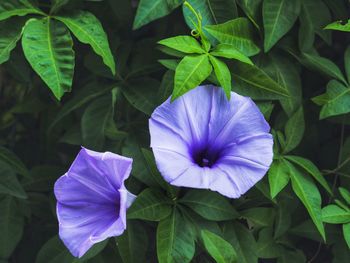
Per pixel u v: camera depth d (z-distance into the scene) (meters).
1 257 0.68
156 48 0.62
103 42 0.60
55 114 0.74
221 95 0.57
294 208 0.65
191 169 0.55
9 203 0.69
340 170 0.67
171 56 0.66
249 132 0.57
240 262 0.62
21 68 0.69
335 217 0.62
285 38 0.66
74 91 0.73
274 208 0.65
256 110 0.57
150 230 0.67
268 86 0.61
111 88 0.66
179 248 0.58
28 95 0.74
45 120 0.75
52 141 0.74
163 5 0.61
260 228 0.65
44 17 0.61
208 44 0.59
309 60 0.65
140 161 0.62
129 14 0.68
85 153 0.54
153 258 0.68
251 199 0.63
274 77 0.64
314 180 0.68
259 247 0.65
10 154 0.65
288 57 0.66
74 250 0.55
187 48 0.58
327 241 0.66
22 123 0.80
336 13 0.67
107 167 0.54
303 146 0.69
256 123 0.57
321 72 0.66
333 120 0.68
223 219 0.60
